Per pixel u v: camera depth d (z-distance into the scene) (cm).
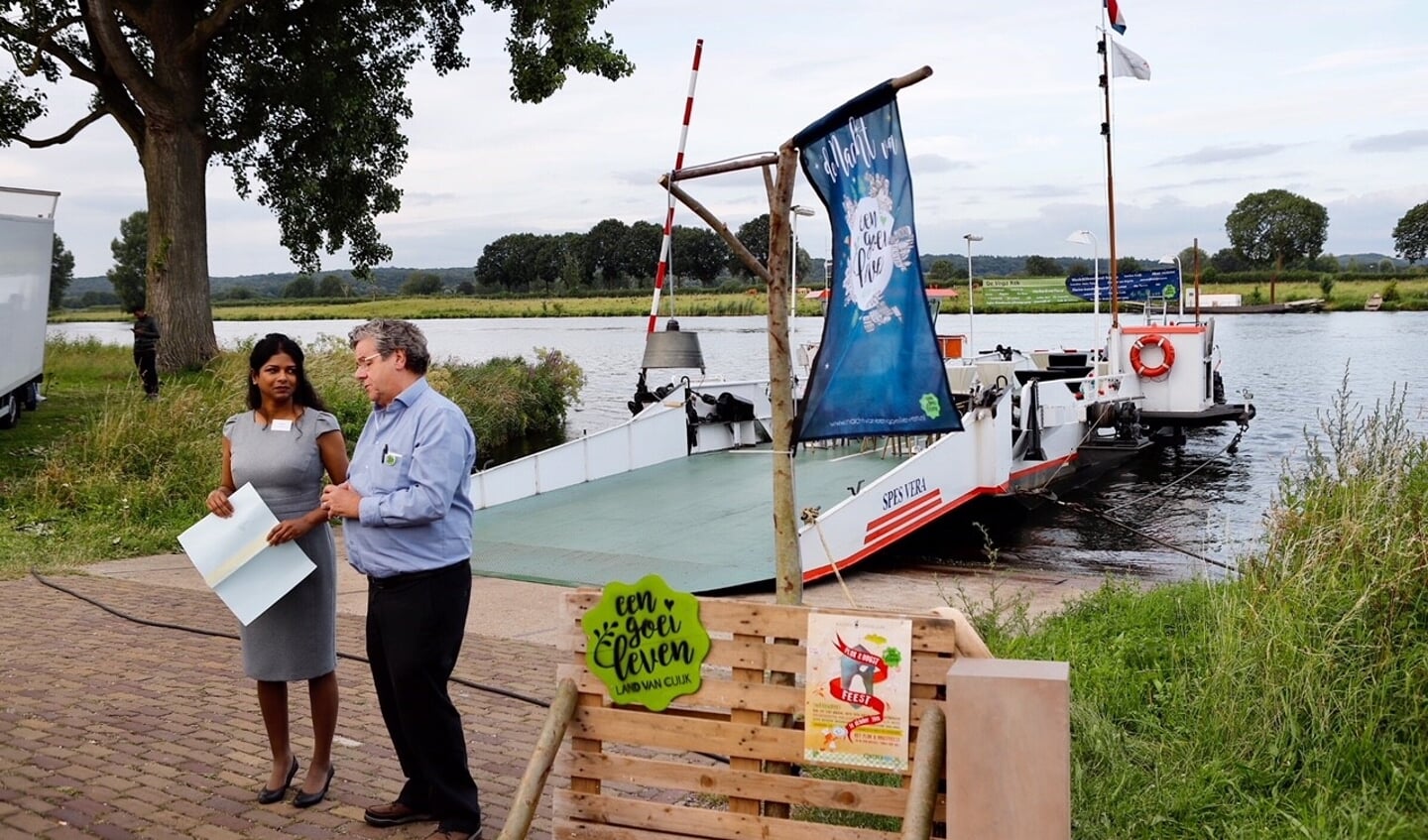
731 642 380
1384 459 721
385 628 447
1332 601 568
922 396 443
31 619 860
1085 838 426
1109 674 590
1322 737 482
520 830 361
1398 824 397
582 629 392
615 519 1203
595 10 2373
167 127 2323
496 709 639
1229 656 541
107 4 2197
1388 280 12775
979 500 1395
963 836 326
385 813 475
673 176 456
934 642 351
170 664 729
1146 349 1972
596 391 3806
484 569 1027
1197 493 1766
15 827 473
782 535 437
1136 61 1945
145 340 2098
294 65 2505
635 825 391
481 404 2733
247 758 559
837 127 425
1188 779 466
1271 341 5772
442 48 2673
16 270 1812
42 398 2164
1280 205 13400
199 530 482
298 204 2639
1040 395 1522
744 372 3566
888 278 438
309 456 496
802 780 371
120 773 537
